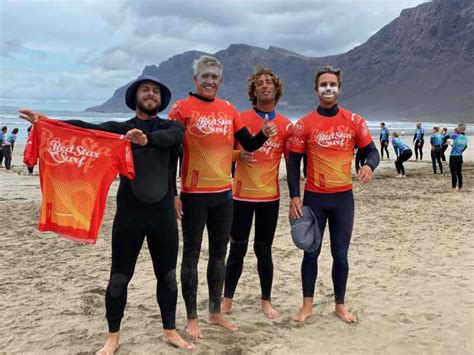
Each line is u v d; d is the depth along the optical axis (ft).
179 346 11.37
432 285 16.16
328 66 13.21
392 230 25.22
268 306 13.85
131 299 15.07
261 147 12.98
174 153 11.43
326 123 12.97
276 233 24.97
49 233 24.84
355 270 18.08
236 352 11.25
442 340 11.86
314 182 13.16
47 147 10.55
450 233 24.25
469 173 54.03
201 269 18.48
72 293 15.69
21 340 11.97
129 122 11.13
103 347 11.19
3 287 16.24
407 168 61.57
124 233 10.77
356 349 11.43
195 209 11.94
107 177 10.55
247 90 13.80
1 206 32.73
